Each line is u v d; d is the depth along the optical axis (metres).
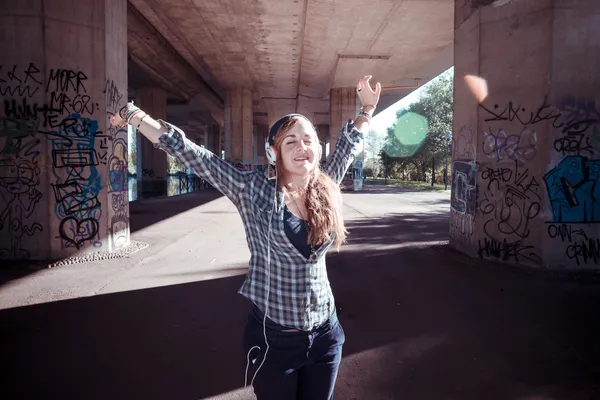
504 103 7.32
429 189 34.94
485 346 4.04
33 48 7.18
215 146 51.03
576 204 6.98
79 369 3.54
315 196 1.78
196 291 5.76
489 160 7.54
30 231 7.39
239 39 19.62
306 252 1.76
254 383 1.84
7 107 7.25
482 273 6.74
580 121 6.92
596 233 7.01
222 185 1.81
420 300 5.41
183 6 15.85
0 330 4.37
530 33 7.02
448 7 15.52
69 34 7.39
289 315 1.76
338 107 29.05
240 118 30.03
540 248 7.08
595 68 6.91
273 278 1.78
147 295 5.57
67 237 7.62
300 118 1.82
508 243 7.39
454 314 4.90
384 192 29.80
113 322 4.61
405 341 4.16
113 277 6.45
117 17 8.23
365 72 25.34
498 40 7.33
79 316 4.79
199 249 8.70
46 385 3.28
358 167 30.95
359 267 7.17
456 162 8.55
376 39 19.48
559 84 6.88
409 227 12.02
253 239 1.82
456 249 8.58
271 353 1.78
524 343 4.11
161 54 21.02
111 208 8.12
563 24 6.80
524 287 5.98
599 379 3.42
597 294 5.68
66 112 7.44
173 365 3.62
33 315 4.81
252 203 1.79
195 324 4.56
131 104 1.78
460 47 8.29
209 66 24.52
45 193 7.38
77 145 7.57
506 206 7.38
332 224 1.78
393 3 15.20
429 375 3.49
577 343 4.11
